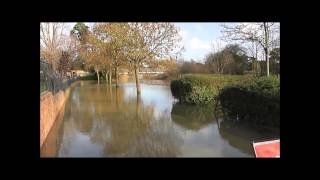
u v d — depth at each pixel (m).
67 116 14.19
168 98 21.81
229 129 9.95
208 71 36.31
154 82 45.12
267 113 8.84
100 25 25.45
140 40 22.58
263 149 6.43
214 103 15.99
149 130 10.41
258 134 9.02
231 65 31.17
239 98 10.55
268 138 8.44
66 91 23.95
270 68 18.56
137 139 9.15
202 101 16.17
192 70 36.69
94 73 63.88
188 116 13.08
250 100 9.81
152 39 22.62
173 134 9.66
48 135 9.96
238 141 8.42
